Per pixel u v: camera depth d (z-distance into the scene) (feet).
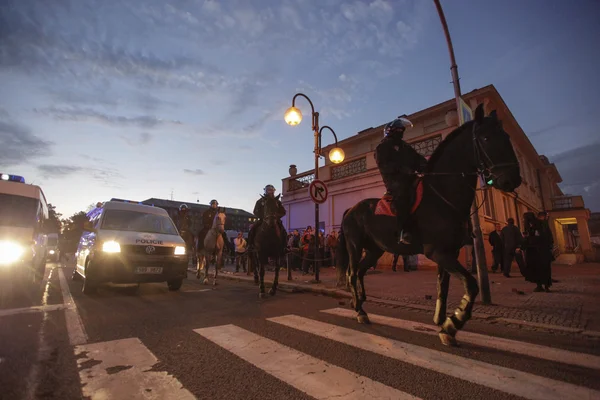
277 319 16.14
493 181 11.21
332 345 11.83
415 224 12.69
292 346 11.71
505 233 35.47
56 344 11.82
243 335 13.15
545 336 13.02
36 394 7.89
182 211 39.52
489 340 12.33
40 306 19.01
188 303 20.72
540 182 90.27
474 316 16.17
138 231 25.29
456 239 12.07
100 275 22.21
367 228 15.49
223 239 33.40
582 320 14.83
